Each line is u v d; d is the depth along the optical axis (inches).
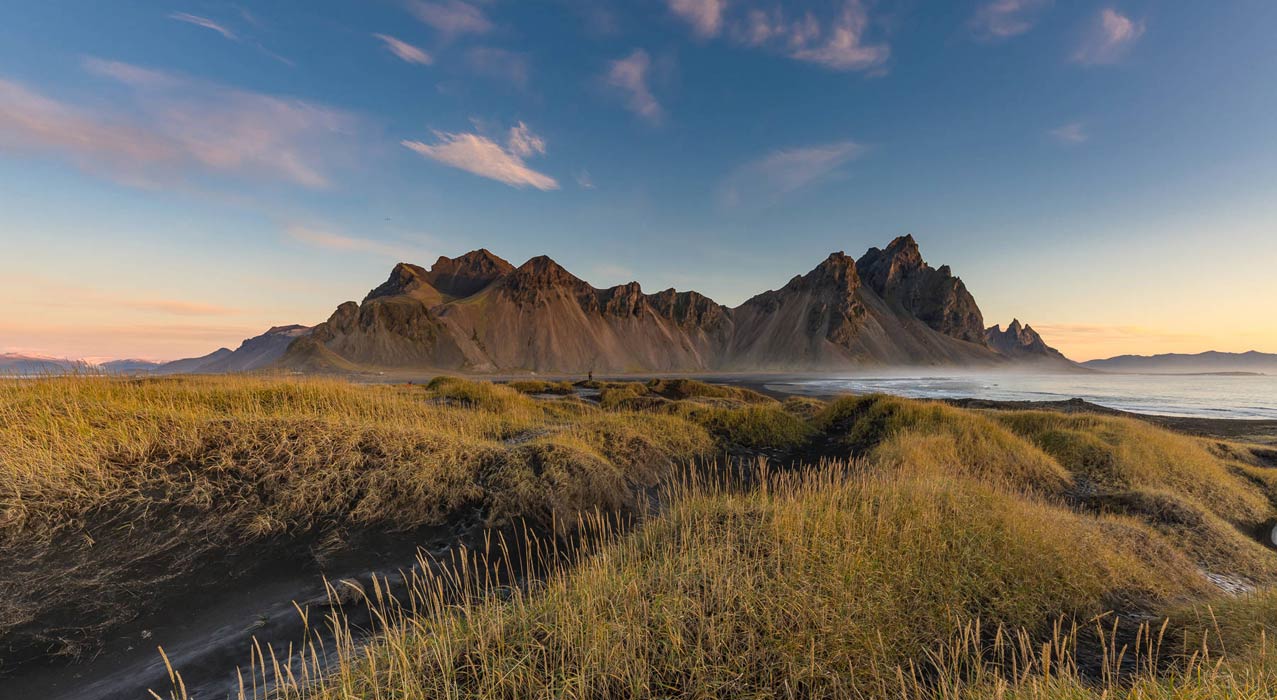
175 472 258.8
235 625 181.2
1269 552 352.8
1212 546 343.0
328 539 240.8
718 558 196.7
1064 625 197.8
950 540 230.2
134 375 474.3
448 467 314.0
